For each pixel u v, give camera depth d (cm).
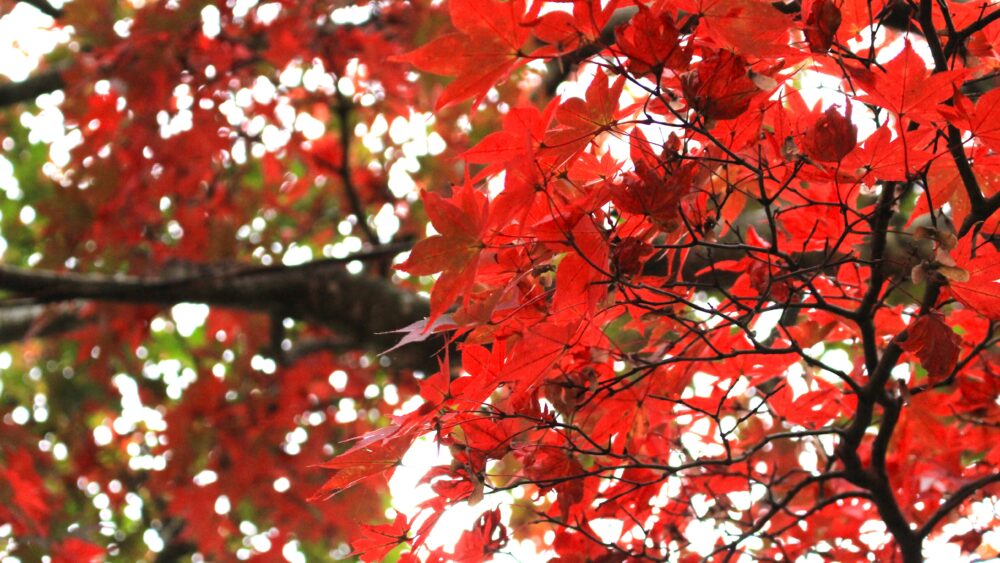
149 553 411
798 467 151
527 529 160
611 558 139
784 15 121
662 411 139
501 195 122
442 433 129
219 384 297
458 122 285
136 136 269
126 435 357
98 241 281
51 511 281
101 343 306
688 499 146
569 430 133
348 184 275
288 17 244
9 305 250
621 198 124
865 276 144
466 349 127
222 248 288
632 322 136
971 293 127
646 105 124
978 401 144
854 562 151
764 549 156
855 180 127
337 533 308
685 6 121
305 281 267
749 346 141
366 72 265
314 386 310
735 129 128
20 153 450
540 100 247
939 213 131
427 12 248
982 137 123
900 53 122
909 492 150
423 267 122
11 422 330
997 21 130
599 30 121
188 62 254
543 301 127
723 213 136
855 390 136
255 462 293
